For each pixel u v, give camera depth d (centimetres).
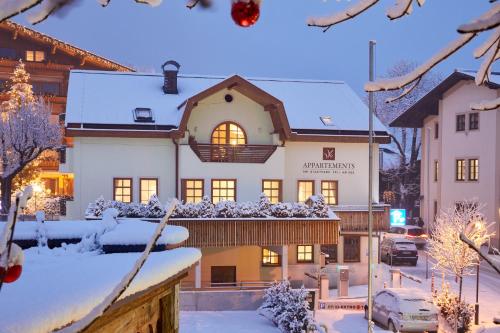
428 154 4775
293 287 2830
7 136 3603
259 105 2978
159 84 3347
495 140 3981
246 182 2906
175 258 542
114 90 3206
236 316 2264
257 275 2805
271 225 2542
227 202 2544
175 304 625
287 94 3456
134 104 3084
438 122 4547
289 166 3034
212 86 2831
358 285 2950
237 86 2914
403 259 3612
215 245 2500
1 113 3828
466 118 4238
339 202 3069
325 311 2430
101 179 2880
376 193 3098
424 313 2050
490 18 173
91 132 2825
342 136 3025
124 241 592
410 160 6022
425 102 4628
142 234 597
